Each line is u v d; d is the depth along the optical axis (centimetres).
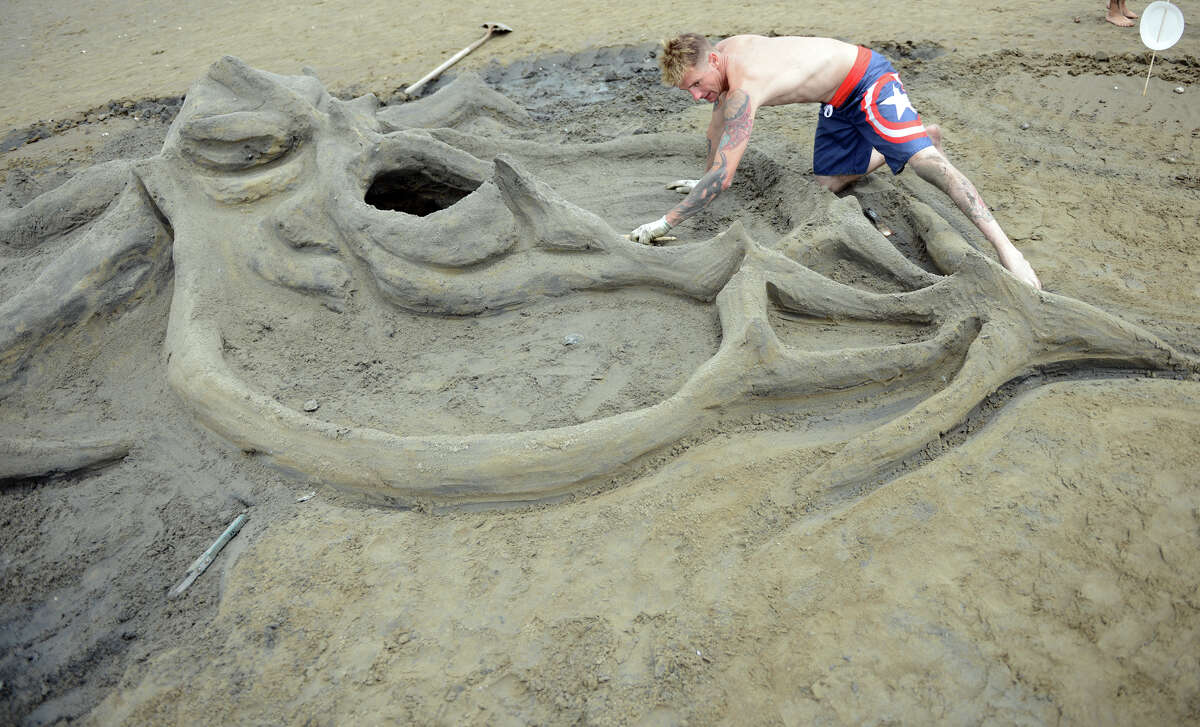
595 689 209
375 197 393
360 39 788
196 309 319
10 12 998
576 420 285
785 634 216
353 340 331
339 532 259
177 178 346
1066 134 482
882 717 197
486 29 773
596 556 243
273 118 349
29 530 277
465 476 262
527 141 471
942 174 349
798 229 352
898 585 224
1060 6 679
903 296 303
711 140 405
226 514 273
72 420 307
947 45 621
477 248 327
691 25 727
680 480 263
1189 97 504
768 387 281
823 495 255
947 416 267
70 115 654
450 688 213
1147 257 368
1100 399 277
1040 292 290
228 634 233
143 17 938
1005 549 230
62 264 333
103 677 229
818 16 717
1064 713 194
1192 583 216
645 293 337
